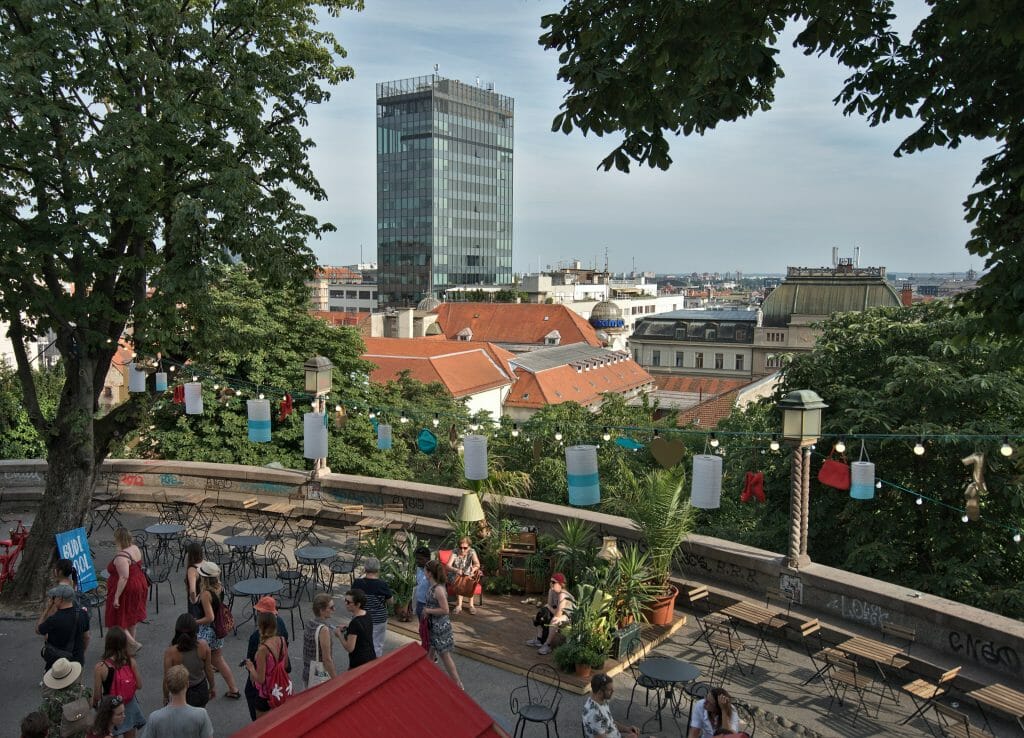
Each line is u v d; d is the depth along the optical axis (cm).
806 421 1255
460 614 1288
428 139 14712
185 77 1365
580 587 1127
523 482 1722
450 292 14925
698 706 823
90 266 1277
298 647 1176
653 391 9975
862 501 2089
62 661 805
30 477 1934
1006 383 1942
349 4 1639
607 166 930
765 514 2341
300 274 1570
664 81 824
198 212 1262
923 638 1136
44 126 1186
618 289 19438
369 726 462
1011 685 1024
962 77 996
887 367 2256
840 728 988
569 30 927
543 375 8225
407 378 4875
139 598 1073
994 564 1894
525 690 1060
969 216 1132
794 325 10906
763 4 809
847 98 1076
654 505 1288
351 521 1717
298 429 3006
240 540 1410
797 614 1246
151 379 1548
